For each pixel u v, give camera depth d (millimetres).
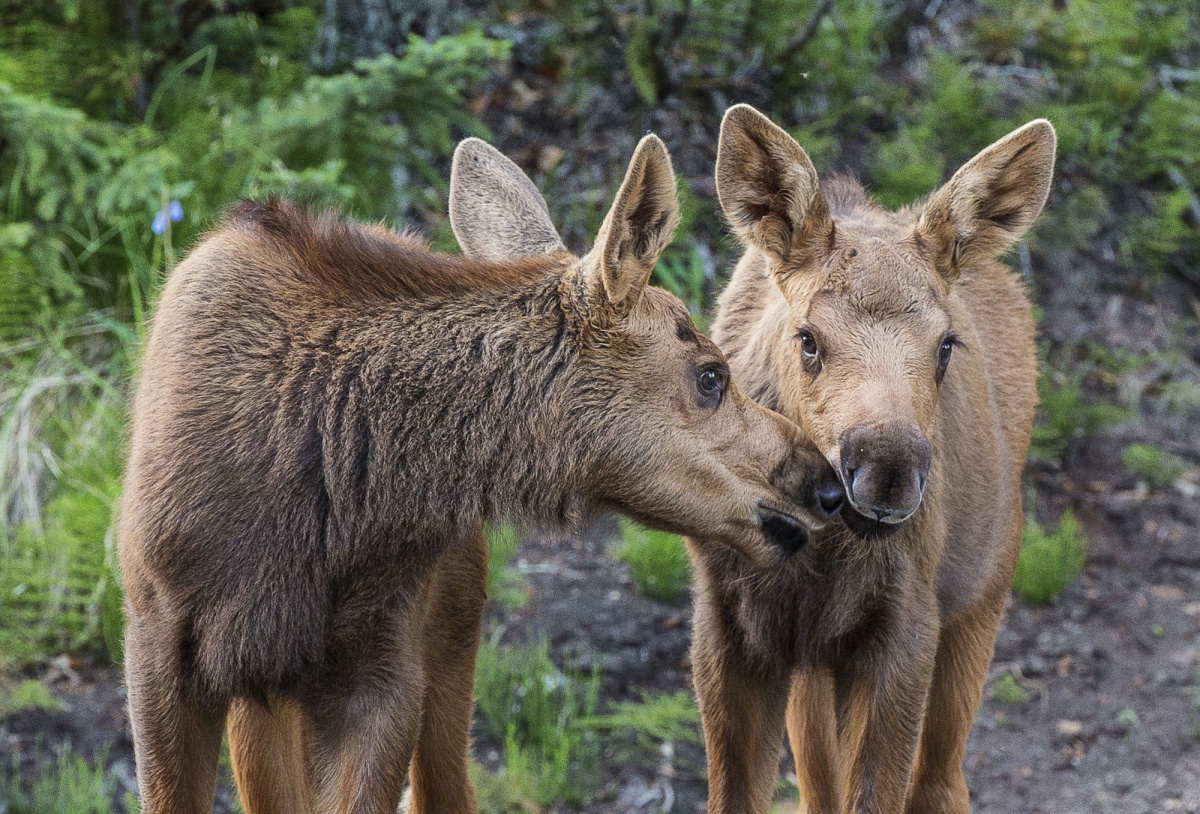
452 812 9047
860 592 8484
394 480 7270
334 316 7367
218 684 7145
